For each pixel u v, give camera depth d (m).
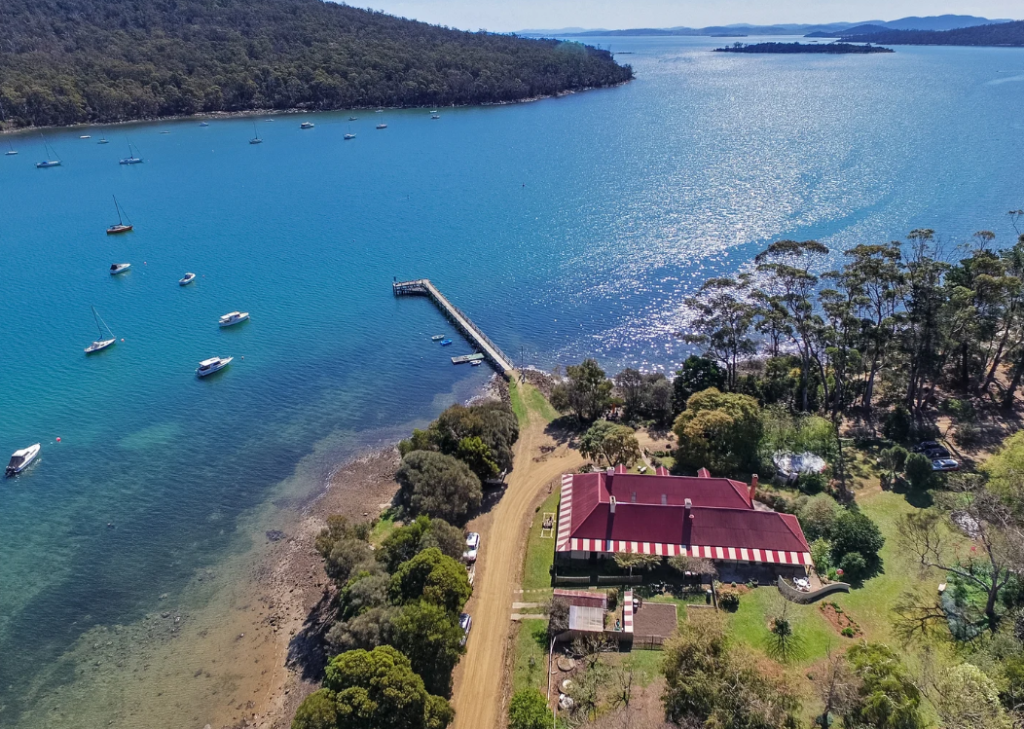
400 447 91.44
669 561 68.31
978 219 165.62
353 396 117.50
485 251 178.88
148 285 168.12
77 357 133.12
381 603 61.41
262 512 89.62
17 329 145.50
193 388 121.38
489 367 124.81
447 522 76.38
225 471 98.44
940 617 59.53
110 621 73.56
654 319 135.75
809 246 97.19
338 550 69.81
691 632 53.88
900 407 90.75
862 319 94.00
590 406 100.00
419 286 159.12
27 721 62.97
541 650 62.22
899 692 47.75
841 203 185.00
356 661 52.66
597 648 61.03
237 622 72.50
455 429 90.62
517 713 51.88
